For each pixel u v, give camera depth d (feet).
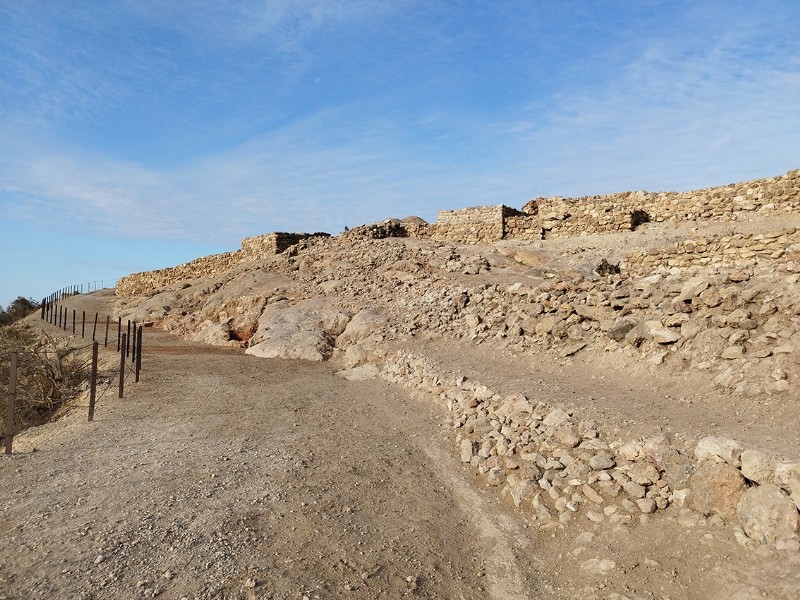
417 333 60.54
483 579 21.45
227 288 100.42
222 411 42.63
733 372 31.81
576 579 20.52
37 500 27.09
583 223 98.99
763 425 26.04
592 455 27.02
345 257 98.73
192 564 20.98
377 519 25.40
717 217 90.07
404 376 49.93
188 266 143.74
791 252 38.96
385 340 60.13
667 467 23.86
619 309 45.34
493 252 91.20
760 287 36.35
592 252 85.87
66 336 84.99
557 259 84.74
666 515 22.34
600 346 42.93
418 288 74.95
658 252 55.01
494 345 51.47
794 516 18.76
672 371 35.78
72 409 48.85
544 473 27.53
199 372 56.29
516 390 37.01
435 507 26.81
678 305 39.93
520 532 24.31
